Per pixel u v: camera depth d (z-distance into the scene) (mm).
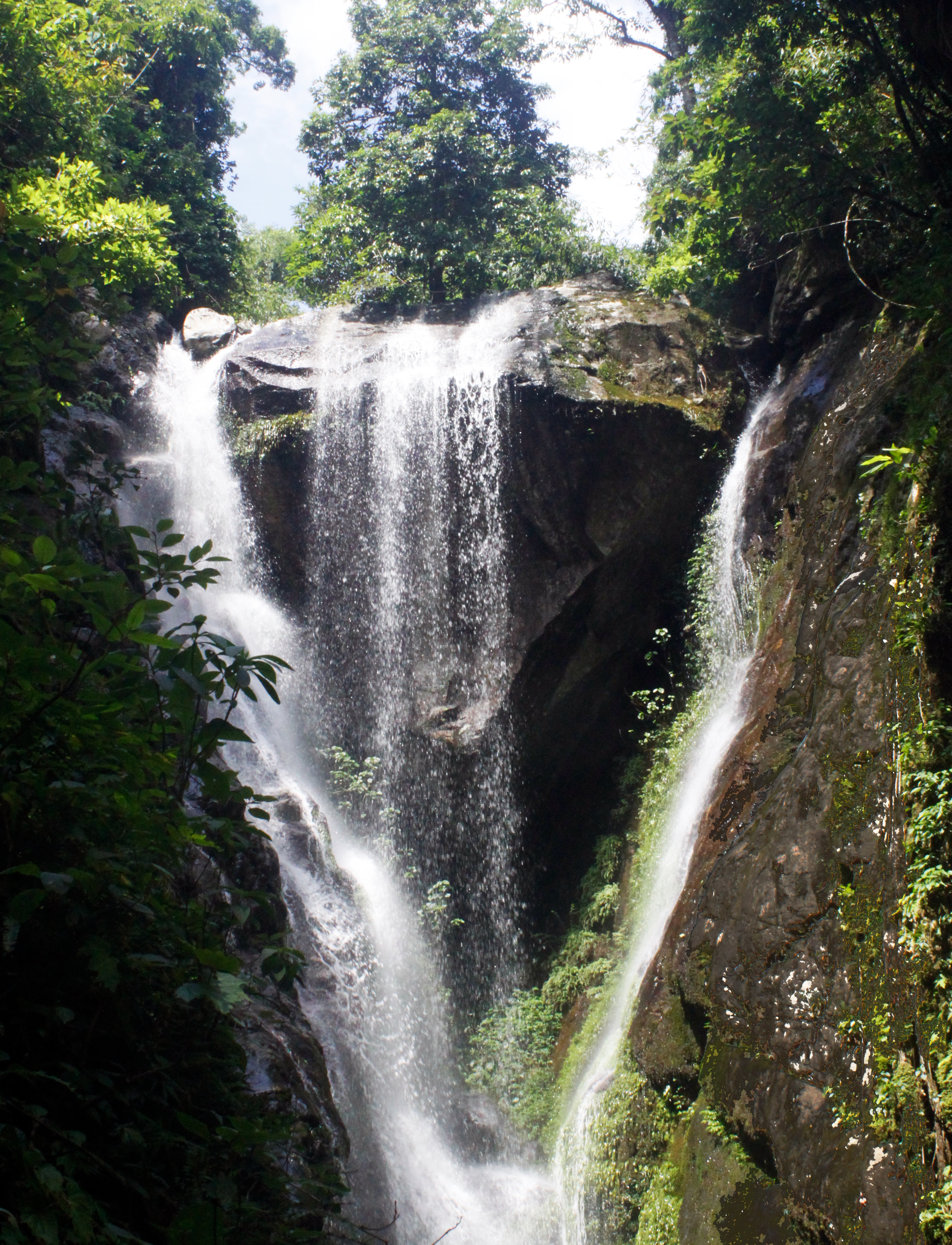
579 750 11797
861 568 6602
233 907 2848
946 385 5531
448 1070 9859
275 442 12156
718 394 11570
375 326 13742
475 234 16359
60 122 10812
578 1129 7840
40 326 3975
